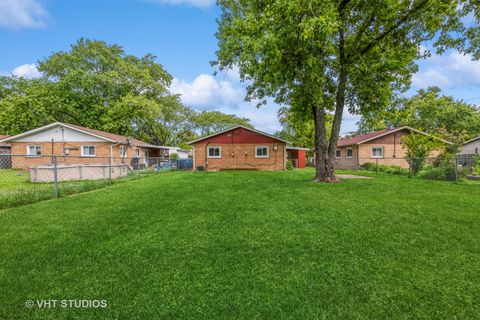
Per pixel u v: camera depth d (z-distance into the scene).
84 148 18.86
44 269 2.56
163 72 32.25
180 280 2.34
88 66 27.80
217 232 3.67
